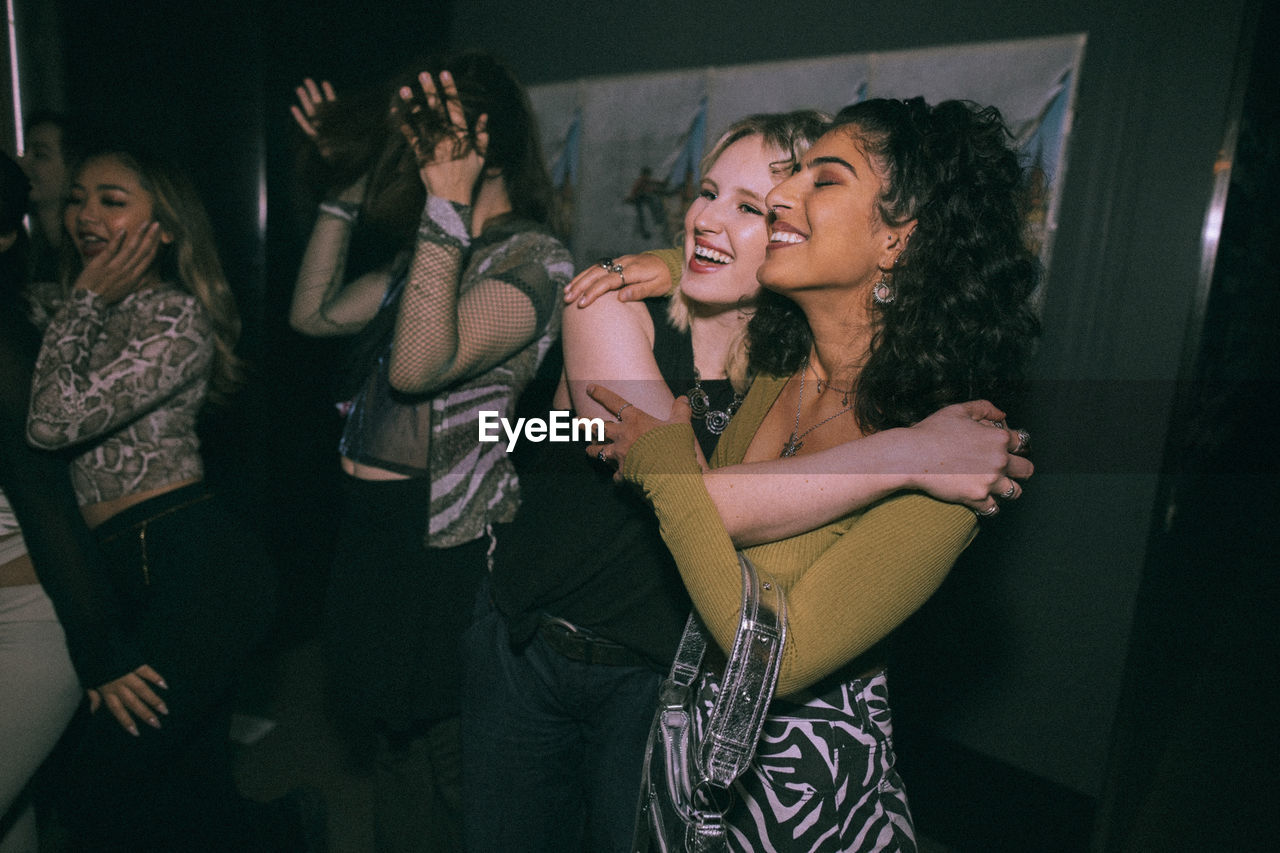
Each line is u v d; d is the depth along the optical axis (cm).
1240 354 252
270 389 272
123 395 143
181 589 151
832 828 90
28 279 183
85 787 149
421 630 157
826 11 248
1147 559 166
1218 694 318
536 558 120
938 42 230
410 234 176
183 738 152
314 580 300
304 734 251
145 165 159
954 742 239
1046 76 215
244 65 255
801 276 88
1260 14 156
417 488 157
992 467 79
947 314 86
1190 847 220
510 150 158
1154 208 204
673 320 115
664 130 283
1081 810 219
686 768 92
